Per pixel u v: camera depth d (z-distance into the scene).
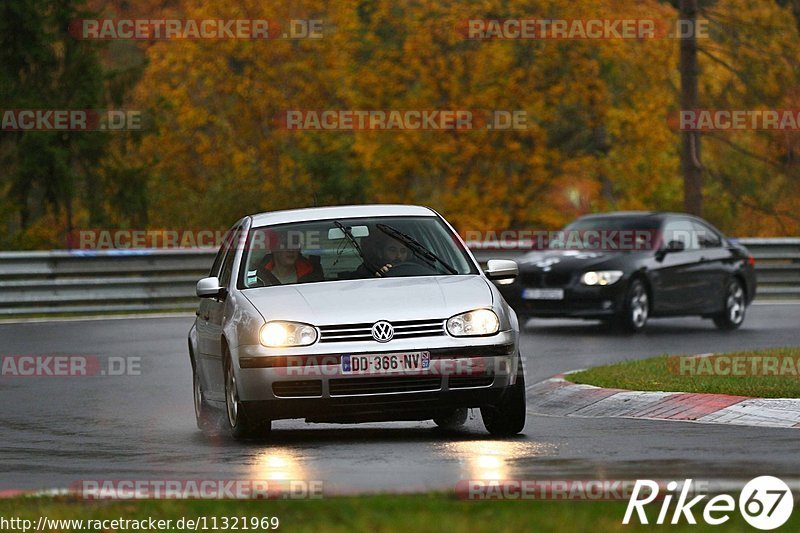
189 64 132.12
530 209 129.38
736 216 148.62
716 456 28.73
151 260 84.62
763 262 92.50
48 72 122.44
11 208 111.50
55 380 51.97
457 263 35.34
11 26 120.38
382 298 32.75
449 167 127.44
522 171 132.38
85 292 81.56
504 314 32.88
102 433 37.59
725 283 72.06
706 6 125.56
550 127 137.00
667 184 152.62
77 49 122.00
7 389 49.44
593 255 69.44
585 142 141.38
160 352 61.16
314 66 129.50
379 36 129.75
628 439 32.38
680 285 70.12
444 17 124.94
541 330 71.19
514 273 35.81
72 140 121.56
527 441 32.28
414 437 34.06
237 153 127.75
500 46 125.00
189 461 30.36
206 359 36.38
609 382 42.59
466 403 32.19
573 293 67.81
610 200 154.88
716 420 36.25
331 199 118.88
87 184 122.88
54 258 82.44
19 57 121.25
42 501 24.08
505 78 125.38
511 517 20.38
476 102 125.12
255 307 33.06
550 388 43.91
